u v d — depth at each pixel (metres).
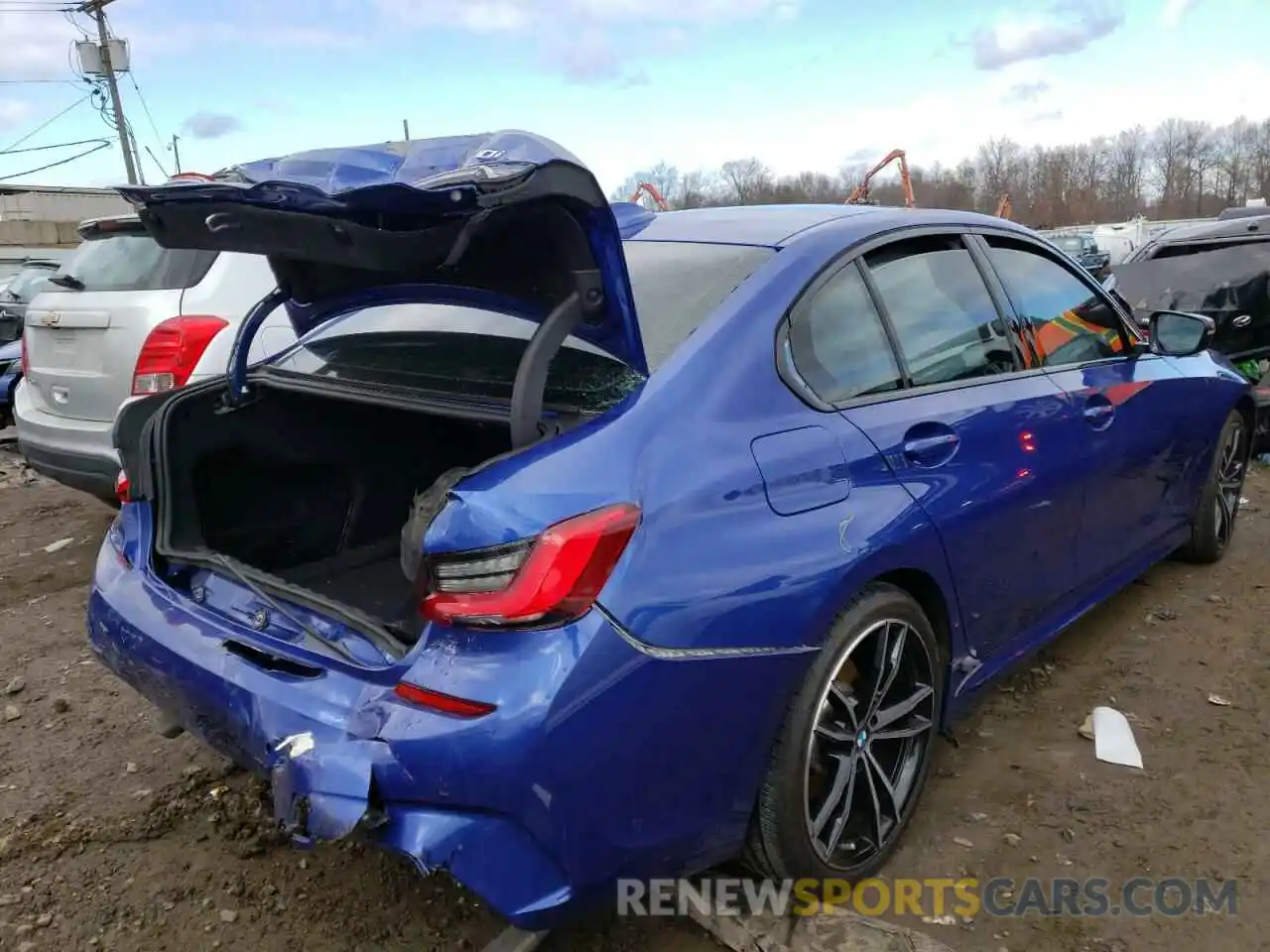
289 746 1.93
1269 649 3.73
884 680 2.44
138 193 2.01
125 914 2.46
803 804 2.22
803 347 2.39
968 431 2.69
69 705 3.61
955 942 2.30
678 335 2.26
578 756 1.79
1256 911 2.37
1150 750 3.09
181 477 2.75
